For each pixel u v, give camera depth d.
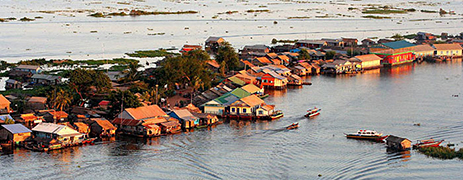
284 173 194.50
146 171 195.50
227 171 196.38
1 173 188.62
